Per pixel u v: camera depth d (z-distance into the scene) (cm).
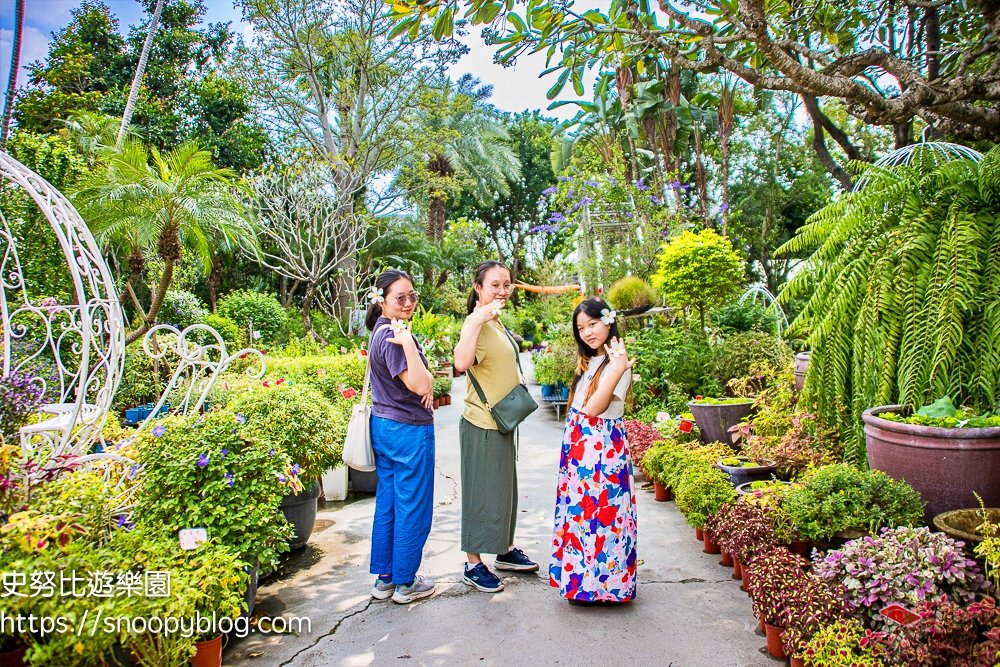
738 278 713
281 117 1524
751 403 543
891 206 377
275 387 411
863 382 368
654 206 1090
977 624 214
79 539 232
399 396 303
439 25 356
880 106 346
